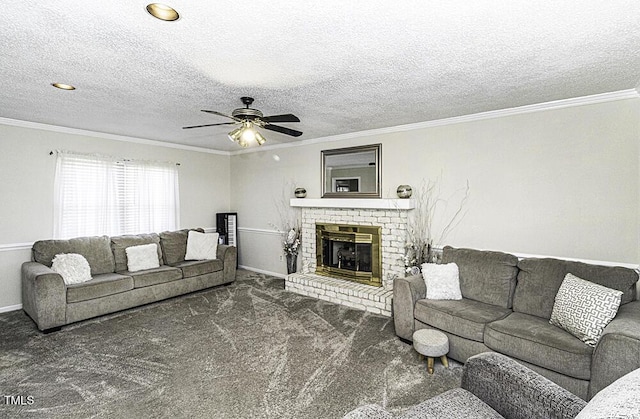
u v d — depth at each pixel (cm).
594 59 222
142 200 525
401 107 343
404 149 430
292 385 242
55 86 276
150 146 537
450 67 236
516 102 326
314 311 402
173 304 427
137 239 471
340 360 279
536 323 253
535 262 293
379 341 318
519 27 179
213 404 220
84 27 178
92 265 418
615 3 155
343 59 221
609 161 298
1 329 344
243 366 270
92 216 468
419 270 382
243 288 505
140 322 365
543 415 134
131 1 153
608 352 189
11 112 362
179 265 473
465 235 383
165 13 164
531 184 338
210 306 420
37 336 327
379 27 178
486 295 305
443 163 398
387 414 127
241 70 241
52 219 433
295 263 541
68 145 446
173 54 213
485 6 158
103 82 265
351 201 458
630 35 188
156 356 287
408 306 311
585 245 311
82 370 263
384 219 440
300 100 317
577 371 205
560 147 321
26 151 411
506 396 147
